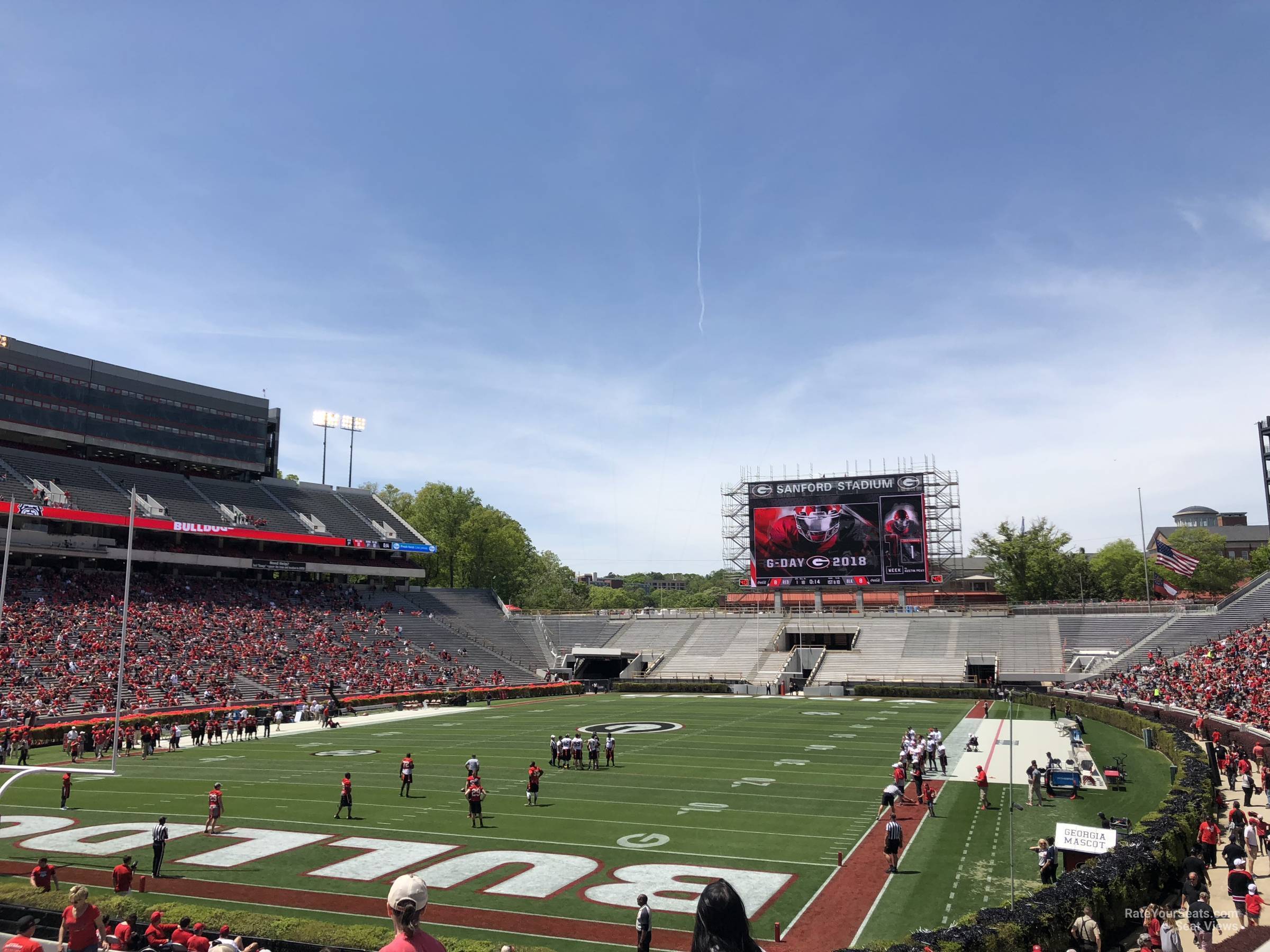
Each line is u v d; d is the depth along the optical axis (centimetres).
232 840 3030
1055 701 6781
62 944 1429
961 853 2822
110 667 6519
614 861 2756
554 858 2789
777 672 9212
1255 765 3909
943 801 3581
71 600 7356
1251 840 2645
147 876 2577
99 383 8694
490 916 2269
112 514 8050
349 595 9900
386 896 2423
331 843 2984
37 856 2814
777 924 2059
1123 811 3312
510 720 6575
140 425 8975
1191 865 2311
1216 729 4728
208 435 9538
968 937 1819
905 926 2173
